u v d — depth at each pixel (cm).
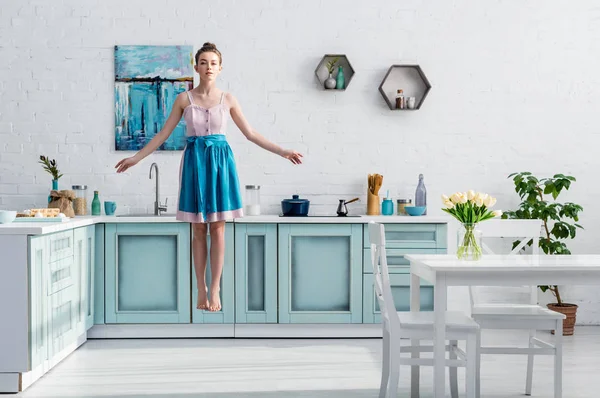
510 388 363
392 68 525
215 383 370
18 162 521
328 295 481
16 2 520
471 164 534
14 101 521
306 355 435
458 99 534
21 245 354
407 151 533
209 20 524
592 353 442
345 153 531
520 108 535
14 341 352
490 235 386
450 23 532
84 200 511
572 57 535
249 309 482
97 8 522
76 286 433
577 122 537
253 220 476
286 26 528
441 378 292
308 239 480
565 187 505
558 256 338
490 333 500
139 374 389
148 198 527
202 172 339
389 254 480
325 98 530
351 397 346
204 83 346
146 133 523
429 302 483
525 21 534
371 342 473
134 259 478
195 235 358
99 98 523
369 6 530
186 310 479
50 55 521
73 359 424
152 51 521
